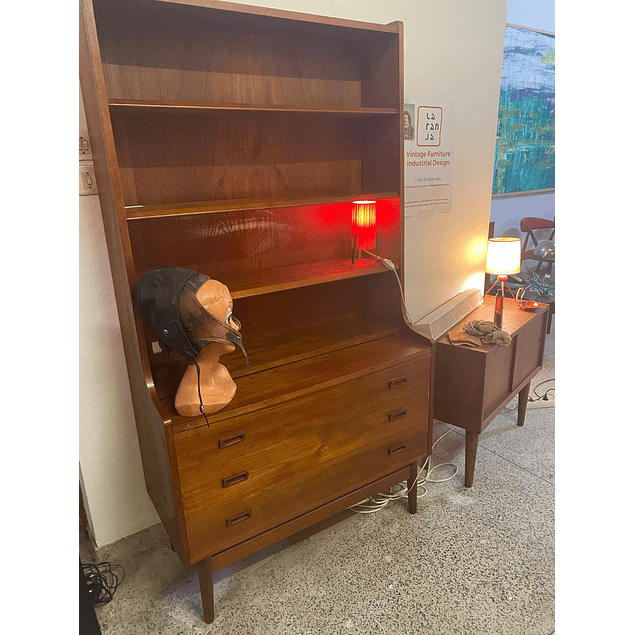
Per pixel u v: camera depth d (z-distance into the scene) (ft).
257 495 5.95
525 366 9.66
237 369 6.35
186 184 6.17
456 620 6.00
